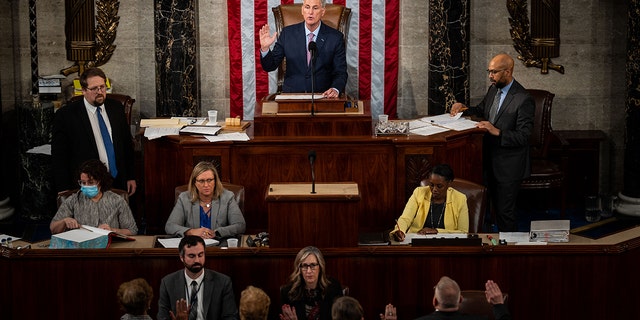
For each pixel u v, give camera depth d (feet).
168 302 38.09
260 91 65.57
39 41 63.93
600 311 40.81
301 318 37.22
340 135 52.49
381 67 65.41
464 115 56.75
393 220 53.01
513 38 65.41
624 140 63.98
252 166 52.47
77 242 40.47
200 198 44.32
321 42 58.23
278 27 61.77
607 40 65.67
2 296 40.60
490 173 53.78
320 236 40.11
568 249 40.11
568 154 61.93
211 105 65.98
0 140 60.95
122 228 44.34
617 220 45.78
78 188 49.83
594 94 66.28
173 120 56.13
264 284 40.42
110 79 65.00
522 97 52.54
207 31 65.00
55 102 61.67
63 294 40.40
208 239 42.19
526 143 52.37
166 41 63.16
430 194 44.96
